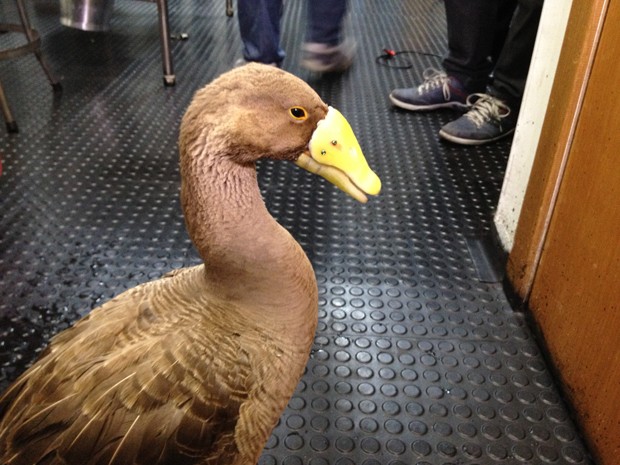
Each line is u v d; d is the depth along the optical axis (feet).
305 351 3.08
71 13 9.07
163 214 5.75
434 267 5.22
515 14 7.04
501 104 7.10
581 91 3.80
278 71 2.81
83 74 8.56
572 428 3.85
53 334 4.40
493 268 5.22
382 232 5.64
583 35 3.70
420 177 6.49
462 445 3.73
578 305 3.83
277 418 3.05
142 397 2.58
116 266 5.08
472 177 6.53
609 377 3.44
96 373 2.62
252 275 2.84
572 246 3.93
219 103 2.69
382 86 8.69
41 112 7.45
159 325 2.81
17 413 2.67
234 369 2.73
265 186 6.20
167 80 8.31
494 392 4.08
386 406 3.95
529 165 4.71
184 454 2.62
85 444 2.50
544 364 4.30
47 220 5.55
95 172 6.32
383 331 4.54
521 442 3.76
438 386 4.11
